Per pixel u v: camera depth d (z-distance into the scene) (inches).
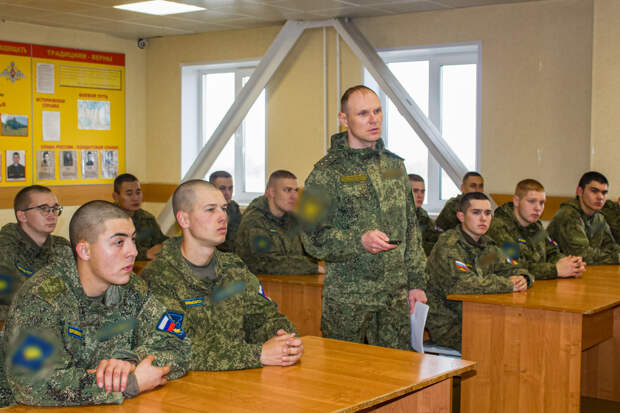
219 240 92.7
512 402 136.6
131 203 224.4
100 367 73.5
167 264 92.6
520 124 250.2
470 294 144.0
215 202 92.7
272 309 99.3
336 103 285.9
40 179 306.8
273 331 98.1
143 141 345.1
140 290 83.7
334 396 74.3
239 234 181.3
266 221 180.7
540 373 133.3
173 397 74.2
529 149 248.8
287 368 85.8
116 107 333.1
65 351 75.9
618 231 215.2
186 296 91.7
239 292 96.1
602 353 174.6
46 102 307.1
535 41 245.3
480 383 140.3
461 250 151.6
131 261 78.3
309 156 295.3
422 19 265.7
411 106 265.9
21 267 148.1
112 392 71.6
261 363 86.3
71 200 318.7
